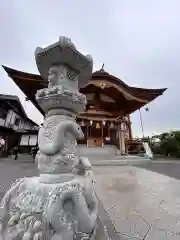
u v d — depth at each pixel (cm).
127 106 1747
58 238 154
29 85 1134
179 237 209
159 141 2195
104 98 1728
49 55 235
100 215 271
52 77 243
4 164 944
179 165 1047
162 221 253
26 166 852
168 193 400
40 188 186
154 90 1459
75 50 227
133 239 203
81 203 176
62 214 165
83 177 221
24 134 1686
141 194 392
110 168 890
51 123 219
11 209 186
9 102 2162
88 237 174
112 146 1631
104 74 1358
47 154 208
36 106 1327
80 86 313
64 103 224
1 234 168
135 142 1667
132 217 266
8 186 442
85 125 1617
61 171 206
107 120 1642
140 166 1005
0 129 1814
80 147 1521
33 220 161
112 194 391
